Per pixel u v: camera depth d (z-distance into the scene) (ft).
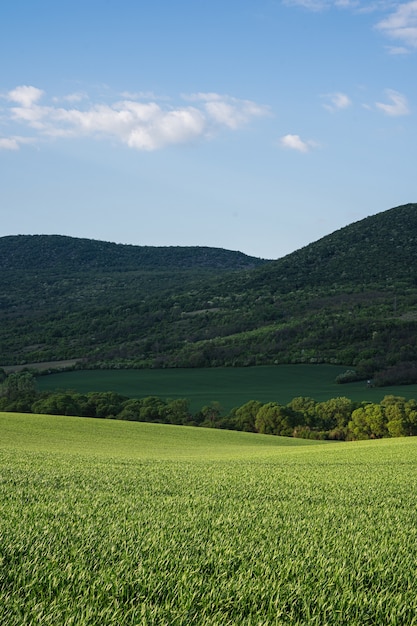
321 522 33.42
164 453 140.15
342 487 56.24
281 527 31.50
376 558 23.62
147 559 21.65
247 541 26.63
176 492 48.16
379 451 129.90
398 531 31.48
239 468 80.69
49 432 177.68
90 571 19.71
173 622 15.83
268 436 223.30
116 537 25.13
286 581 19.88
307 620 16.71
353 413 240.12
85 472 62.80
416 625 16.83
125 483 53.47
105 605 16.93
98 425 204.44
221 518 32.50
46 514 31.12
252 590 18.56
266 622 16.07
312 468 83.46
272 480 61.62
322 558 22.99
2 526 26.45
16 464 70.74
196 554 23.04
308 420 250.16
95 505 35.70
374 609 17.71
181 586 18.43
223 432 221.46
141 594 17.87
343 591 18.97
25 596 17.01
